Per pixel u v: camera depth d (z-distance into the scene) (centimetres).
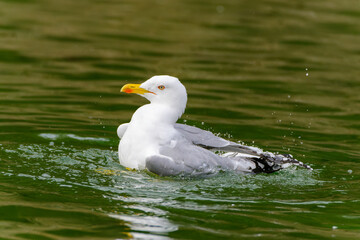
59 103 1438
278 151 1169
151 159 973
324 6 3053
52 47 2036
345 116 1460
